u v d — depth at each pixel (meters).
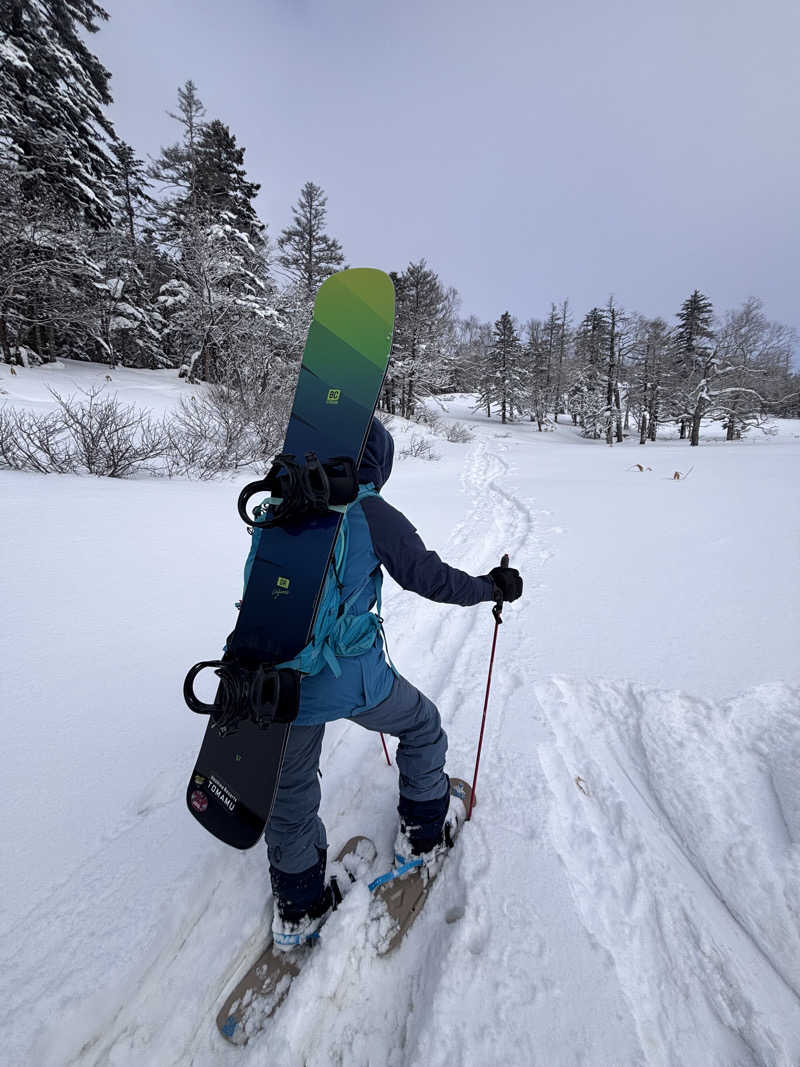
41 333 21.22
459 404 53.47
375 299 1.36
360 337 1.35
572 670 2.58
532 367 48.97
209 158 25.11
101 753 1.98
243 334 19.12
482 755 2.01
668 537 5.02
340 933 1.30
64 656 2.67
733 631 2.86
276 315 21.16
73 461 7.37
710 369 33.16
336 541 1.12
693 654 2.64
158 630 3.03
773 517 5.46
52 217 16.38
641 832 1.62
